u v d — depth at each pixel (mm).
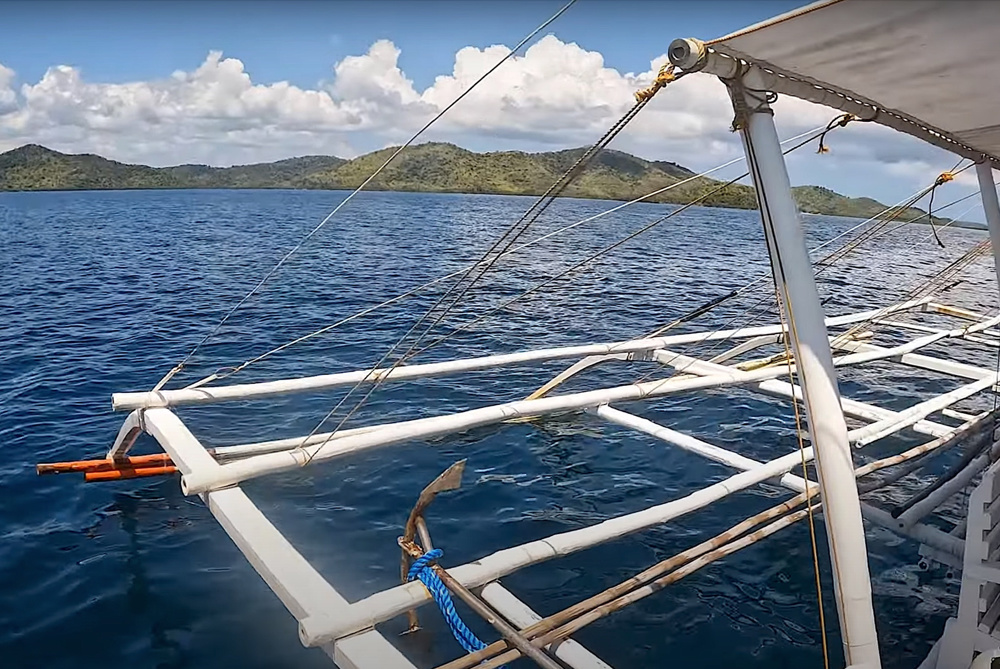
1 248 33750
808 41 3273
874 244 46500
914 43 3258
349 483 9141
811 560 7617
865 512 7305
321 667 5754
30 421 11086
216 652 5906
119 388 13023
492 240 44281
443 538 7867
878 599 7008
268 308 21047
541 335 18750
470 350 16891
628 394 9070
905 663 6156
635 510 8734
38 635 6059
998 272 6742
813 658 6156
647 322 20797
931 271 34938
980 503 5043
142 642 6008
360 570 7148
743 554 7695
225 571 7098
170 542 7598
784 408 12656
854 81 3891
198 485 5980
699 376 9992
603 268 32656
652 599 6879
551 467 9922
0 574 6910
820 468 3957
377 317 20297
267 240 41312
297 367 14898
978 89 4004
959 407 13281
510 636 4457
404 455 10094
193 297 22469
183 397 7793
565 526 8250
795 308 3873
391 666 4156
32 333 16906
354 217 63969
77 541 7562
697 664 6031
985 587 5051
